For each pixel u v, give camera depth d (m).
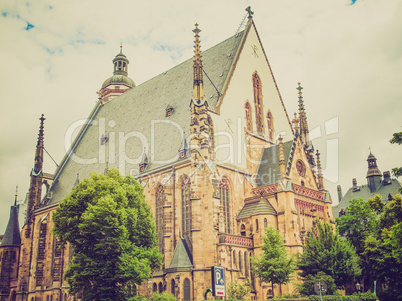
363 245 74.62
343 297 53.44
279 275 56.78
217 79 81.31
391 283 67.25
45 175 110.25
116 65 128.88
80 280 54.09
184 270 62.84
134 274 53.66
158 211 75.19
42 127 112.31
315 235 64.69
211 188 65.38
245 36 84.19
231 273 62.03
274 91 88.12
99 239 53.81
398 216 59.75
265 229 60.66
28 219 104.31
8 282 109.88
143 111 95.94
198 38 75.88
